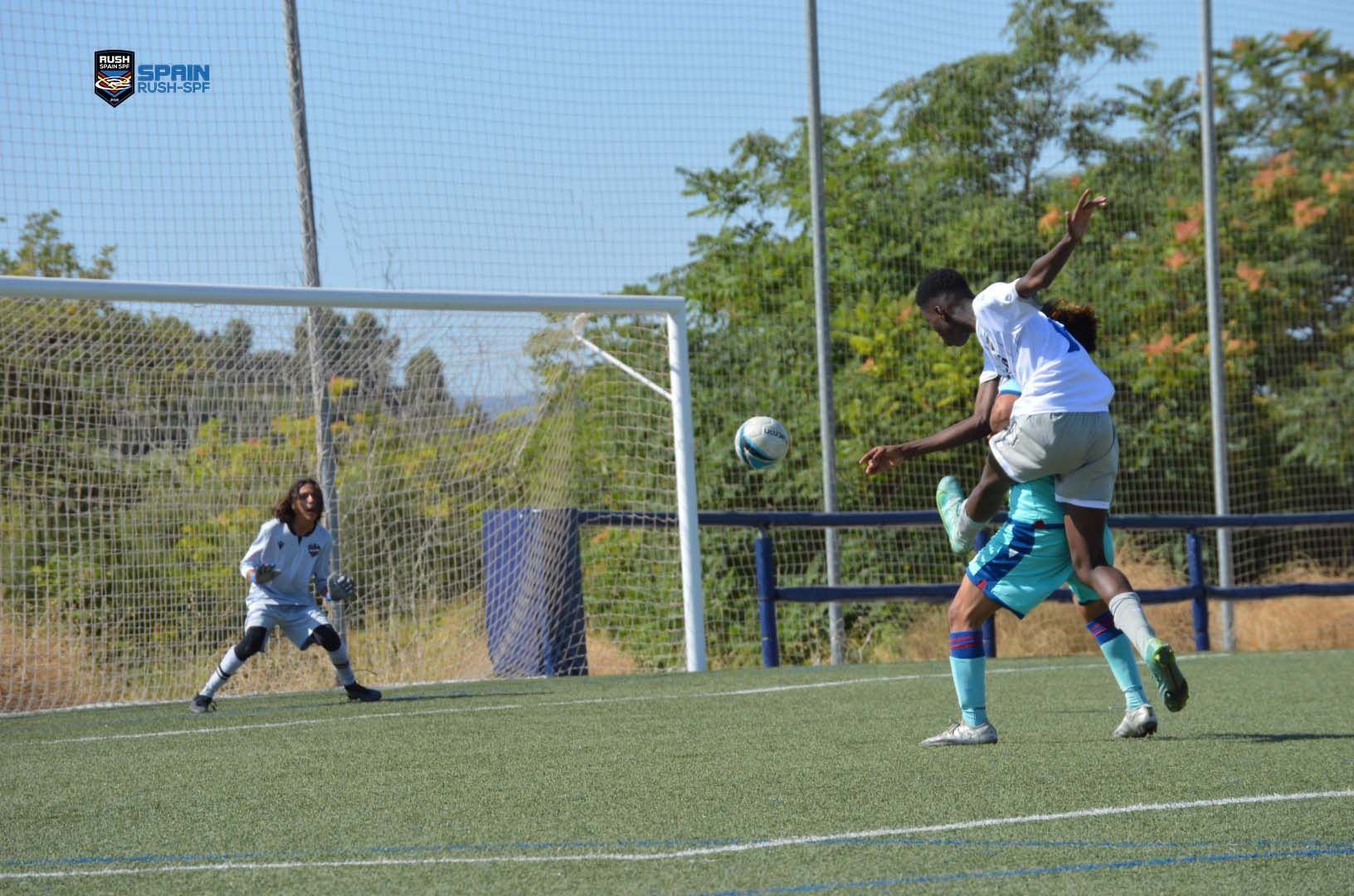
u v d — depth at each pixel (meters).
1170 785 14.00
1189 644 44.78
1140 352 49.06
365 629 32.97
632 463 36.34
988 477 17.28
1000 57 49.56
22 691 29.50
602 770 16.12
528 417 34.88
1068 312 17.39
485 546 33.88
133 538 31.23
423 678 33.03
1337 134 60.47
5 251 33.50
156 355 31.72
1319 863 10.54
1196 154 54.88
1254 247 53.28
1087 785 14.09
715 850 11.36
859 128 46.72
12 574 30.02
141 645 31.02
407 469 33.66
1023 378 16.70
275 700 27.91
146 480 31.50
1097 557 16.58
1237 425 50.12
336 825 13.09
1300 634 45.97
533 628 33.41
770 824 12.47
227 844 12.39
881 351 43.50
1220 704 21.89
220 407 32.22
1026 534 16.95
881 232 45.62
